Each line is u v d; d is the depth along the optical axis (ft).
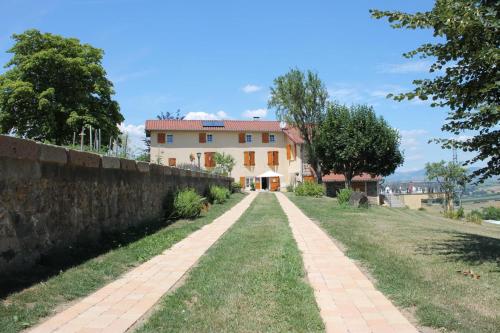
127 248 27.09
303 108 142.82
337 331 14.07
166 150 174.70
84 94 116.67
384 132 114.62
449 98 22.89
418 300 16.92
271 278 20.29
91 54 123.44
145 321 14.79
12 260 18.53
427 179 150.51
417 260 24.47
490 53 19.39
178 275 21.33
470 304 16.51
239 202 84.12
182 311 15.64
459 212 94.02
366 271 22.67
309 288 18.92
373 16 22.90
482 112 21.84
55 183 22.59
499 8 21.43
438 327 14.28
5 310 14.56
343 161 117.80
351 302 17.21
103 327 13.96
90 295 17.69
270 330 13.99
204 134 177.37
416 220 55.11
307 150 144.36
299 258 25.54
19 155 18.93
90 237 26.96
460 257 25.04
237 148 179.93
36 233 20.57
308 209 64.34
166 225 40.47
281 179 181.47
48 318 14.75
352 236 34.42
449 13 20.22
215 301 16.84
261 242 31.40
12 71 115.24
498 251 26.81
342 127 116.67
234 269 22.33
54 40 118.21
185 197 46.88
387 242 31.12
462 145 25.18
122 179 33.19
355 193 67.72
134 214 35.99
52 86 114.11
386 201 170.91
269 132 182.60
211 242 31.78
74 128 110.73
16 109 110.93
